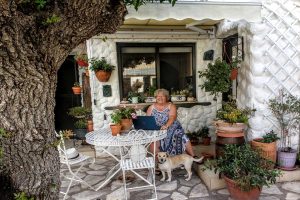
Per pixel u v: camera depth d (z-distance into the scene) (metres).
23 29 1.15
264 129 3.91
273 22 3.68
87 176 3.98
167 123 3.83
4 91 1.19
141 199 3.17
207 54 4.98
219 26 4.57
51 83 1.38
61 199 3.23
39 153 1.38
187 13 2.92
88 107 5.39
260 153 3.29
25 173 1.34
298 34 3.70
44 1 1.13
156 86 5.04
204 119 5.16
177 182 3.65
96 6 1.26
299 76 3.82
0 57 1.12
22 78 1.21
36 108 1.31
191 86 5.18
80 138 5.27
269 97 3.86
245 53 4.07
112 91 4.88
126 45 4.80
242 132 3.64
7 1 1.04
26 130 1.30
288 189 3.28
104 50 4.74
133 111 3.61
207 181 3.46
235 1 3.02
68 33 1.30
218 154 3.67
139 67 4.96
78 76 5.78
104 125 4.94
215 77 4.16
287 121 3.77
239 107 4.39
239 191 2.86
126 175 3.93
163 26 4.63
